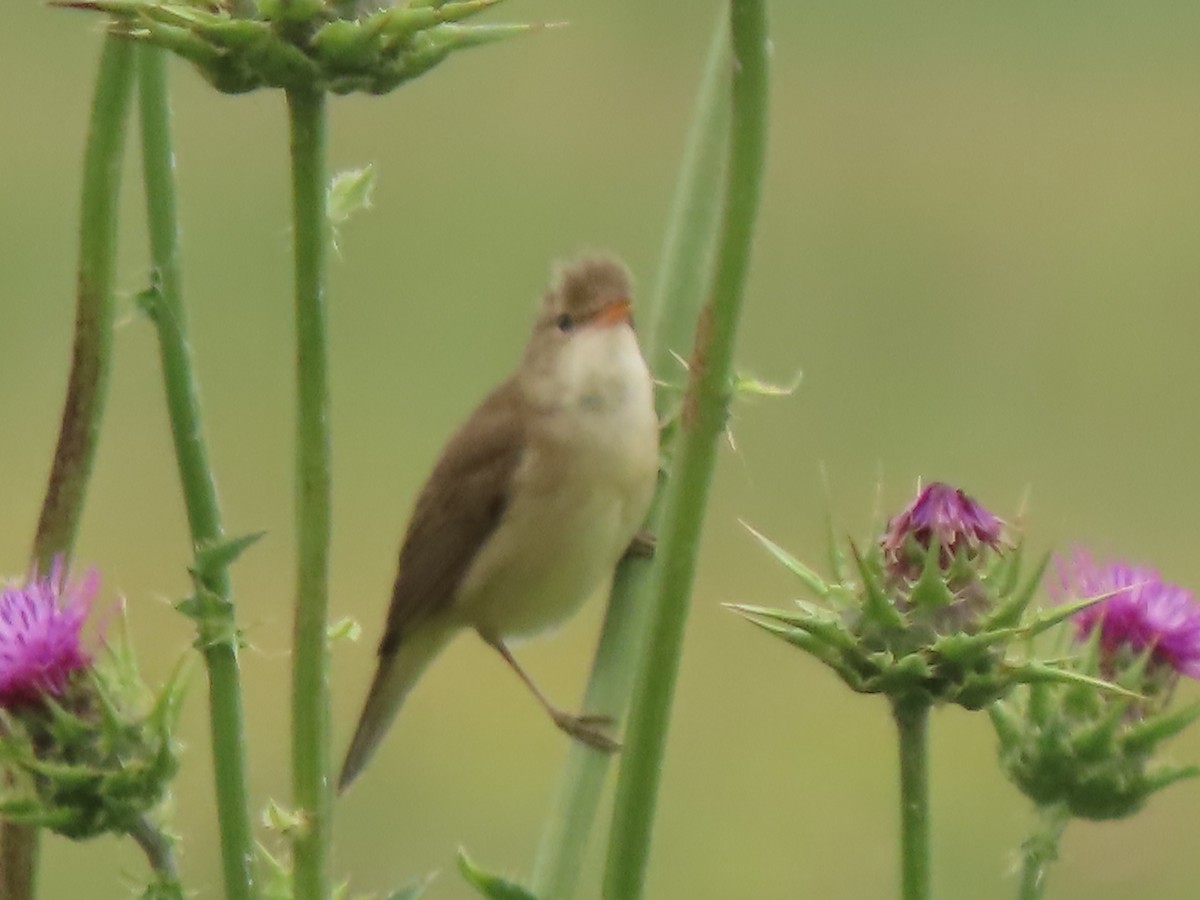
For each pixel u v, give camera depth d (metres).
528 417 9.04
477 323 18.39
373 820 13.22
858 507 15.60
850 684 5.06
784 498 15.67
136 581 14.19
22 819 5.02
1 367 17.42
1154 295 19.02
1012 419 17.39
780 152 20.62
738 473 16.00
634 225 18.77
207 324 17.64
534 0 21.69
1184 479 16.69
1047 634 5.77
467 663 14.87
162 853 5.15
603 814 8.14
